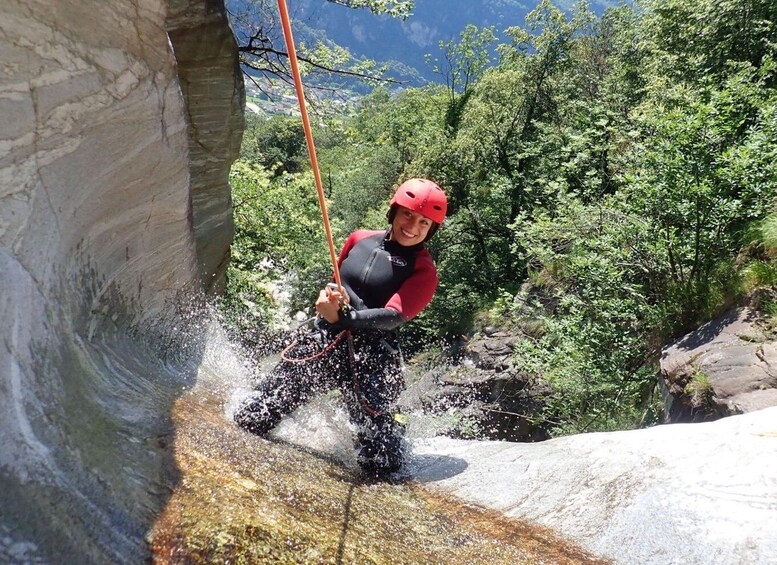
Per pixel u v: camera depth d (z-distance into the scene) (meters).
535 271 18.11
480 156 27.11
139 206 2.51
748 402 5.46
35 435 1.28
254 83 9.05
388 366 2.80
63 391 1.50
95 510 1.28
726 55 14.58
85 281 1.98
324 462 2.56
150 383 2.31
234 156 4.86
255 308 7.42
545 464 2.69
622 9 29.42
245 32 8.01
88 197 1.97
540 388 13.38
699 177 7.67
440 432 3.95
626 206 8.59
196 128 4.32
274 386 2.74
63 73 1.74
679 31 17.77
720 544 1.88
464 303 23.20
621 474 2.40
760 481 2.08
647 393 8.43
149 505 1.44
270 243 10.83
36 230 1.59
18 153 1.52
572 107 23.33
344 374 2.77
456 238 25.55
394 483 2.68
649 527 2.05
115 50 2.12
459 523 2.25
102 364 1.95
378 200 33.28
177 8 3.87
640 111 12.47
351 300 2.76
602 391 9.15
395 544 1.82
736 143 7.90
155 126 2.55
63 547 1.13
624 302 8.44
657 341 8.35
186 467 1.71
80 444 1.41
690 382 6.39
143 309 2.76
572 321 9.10
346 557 1.59
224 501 1.58
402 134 38.38
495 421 14.40
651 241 8.23
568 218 10.18
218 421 2.44
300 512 1.74
